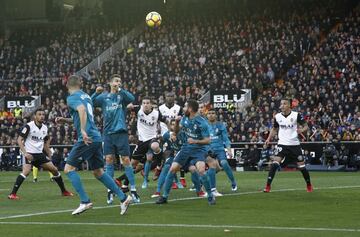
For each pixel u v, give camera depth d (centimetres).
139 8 8725
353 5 7625
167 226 1706
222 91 5938
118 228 1672
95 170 1948
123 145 2297
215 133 2844
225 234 1553
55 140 5941
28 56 8162
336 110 5544
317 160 5059
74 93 1912
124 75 7181
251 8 8050
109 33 8244
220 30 7669
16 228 1691
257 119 5572
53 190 3077
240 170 5184
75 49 8106
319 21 7362
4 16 9019
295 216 1908
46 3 8888
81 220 1839
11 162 5719
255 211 2041
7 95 7256
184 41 7656
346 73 6103
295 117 2705
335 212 2008
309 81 6175
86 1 9181
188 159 2264
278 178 3838
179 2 8575
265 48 7056
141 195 2645
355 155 4906
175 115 2980
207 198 2442
